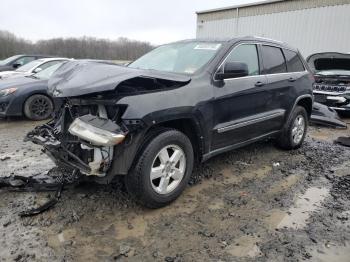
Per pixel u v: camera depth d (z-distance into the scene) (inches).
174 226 126.8
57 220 128.1
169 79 133.3
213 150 159.3
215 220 132.0
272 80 189.6
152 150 128.3
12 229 121.9
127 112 120.6
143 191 129.3
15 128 276.5
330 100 348.8
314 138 265.3
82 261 106.5
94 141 117.9
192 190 157.5
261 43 190.9
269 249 114.7
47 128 154.3
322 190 162.9
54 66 354.6
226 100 157.6
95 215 132.2
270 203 147.5
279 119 202.4
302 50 615.5
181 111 135.4
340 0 551.2
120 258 108.5
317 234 124.2
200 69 154.3
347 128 307.0
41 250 111.0
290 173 183.8
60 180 150.6
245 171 183.6
